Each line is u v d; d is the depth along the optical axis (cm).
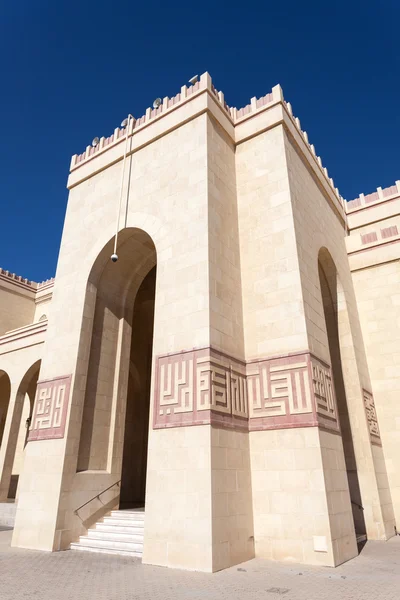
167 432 1057
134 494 2000
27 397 2830
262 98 1530
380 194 2073
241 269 1331
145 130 1573
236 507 1002
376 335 1748
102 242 1527
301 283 1204
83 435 1359
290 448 1054
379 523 1366
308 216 1480
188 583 780
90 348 1455
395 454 1562
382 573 863
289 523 1003
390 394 1644
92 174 1705
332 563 924
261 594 700
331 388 1202
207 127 1373
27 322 3212
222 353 1115
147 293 2247
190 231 1251
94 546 1177
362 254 1888
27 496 1305
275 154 1406
